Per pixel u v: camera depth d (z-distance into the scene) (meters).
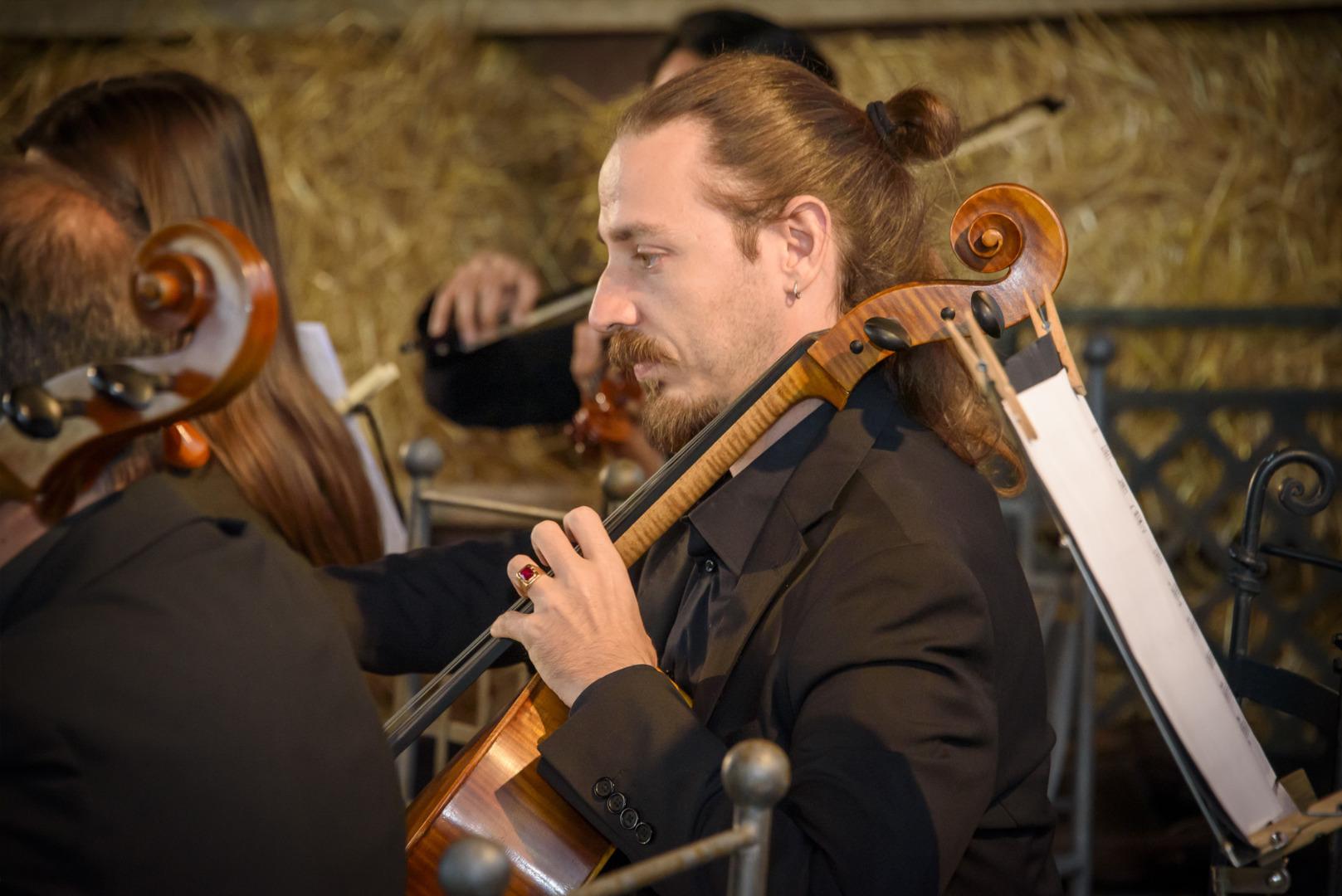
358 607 2.35
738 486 2.01
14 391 1.27
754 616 1.92
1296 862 3.76
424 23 6.39
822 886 1.65
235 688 1.39
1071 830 4.36
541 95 6.58
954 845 1.66
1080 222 6.11
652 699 1.83
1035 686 2.02
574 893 1.23
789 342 2.05
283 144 6.36
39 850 1.27
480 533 5.55
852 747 1.69
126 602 1.39
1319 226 6.02
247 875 1.36
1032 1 6.09
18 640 1.34
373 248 6.43
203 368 1.28
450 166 6.48
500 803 1.89
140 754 1.31
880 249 2.10
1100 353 4.50
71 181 1.55
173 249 1.30
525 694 1.99
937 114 2.16
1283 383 5.95
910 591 1.80
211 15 6.36
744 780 1.31
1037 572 5.22
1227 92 6.04
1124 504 1.47
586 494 6.01
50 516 1.45
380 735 1.57
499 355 4.17
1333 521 5.44
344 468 2.51
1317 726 2.36
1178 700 1.45
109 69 6.37
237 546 1.52
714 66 2.10
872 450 2.01
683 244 2.00
